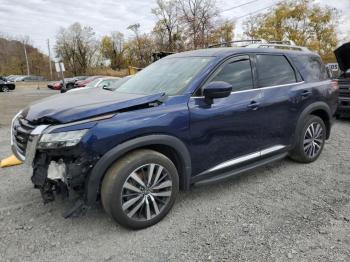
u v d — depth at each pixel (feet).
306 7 135.23
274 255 8.78
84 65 230.89
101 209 11.56
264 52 13.83
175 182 10.73
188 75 11.73
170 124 10.27
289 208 11.40
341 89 25.57
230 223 10.50
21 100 63.16
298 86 14.74
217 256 8.82
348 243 9.23
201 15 100.63
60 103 10.53
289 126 14.43
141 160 9.80
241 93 12.39
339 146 19.26
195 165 11.30
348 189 12.94
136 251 9.14
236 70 12.50
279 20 138.00
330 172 14.85
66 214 9.57
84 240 9.71
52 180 9.33
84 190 9.41
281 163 16.15
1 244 9.52
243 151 12.70
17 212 11.44
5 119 34.40
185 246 9.32
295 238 9.54
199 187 13.33
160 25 132.77
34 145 9.12
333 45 137.49
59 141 8.75
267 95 13.24
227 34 111.34
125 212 9.77
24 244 9.52
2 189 13.48
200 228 10.25
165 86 11.80
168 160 10.46
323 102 15.90
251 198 12.28
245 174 14.74
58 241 9.66
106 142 9.15
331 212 11.03
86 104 9.98
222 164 12.09
